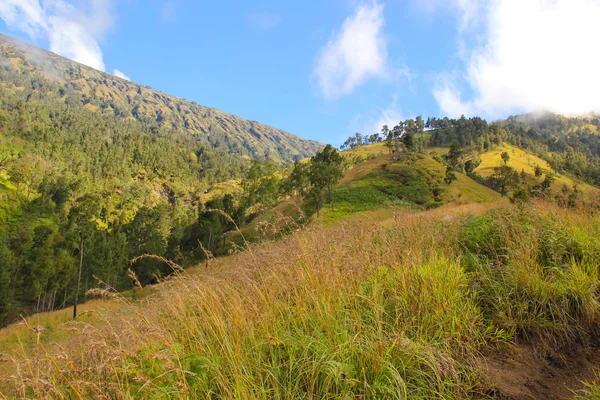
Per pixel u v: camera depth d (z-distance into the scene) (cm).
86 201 4291
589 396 260
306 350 265
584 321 357
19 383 194
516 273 415
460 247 564
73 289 3541
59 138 14188
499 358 322
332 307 321
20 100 18238
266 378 253
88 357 238
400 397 238
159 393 225
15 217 7150
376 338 295
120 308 326
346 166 10581
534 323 357
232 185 15738
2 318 2809
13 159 9806
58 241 3872
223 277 394
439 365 269
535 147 17650
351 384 247
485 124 18562
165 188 15075
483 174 11731
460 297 381
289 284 358
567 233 495
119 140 18162
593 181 11619
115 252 3594
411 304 358
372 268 409
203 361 265
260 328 305
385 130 16150
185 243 4725
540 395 271
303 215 552
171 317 351
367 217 580
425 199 5691
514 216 590
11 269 3284
